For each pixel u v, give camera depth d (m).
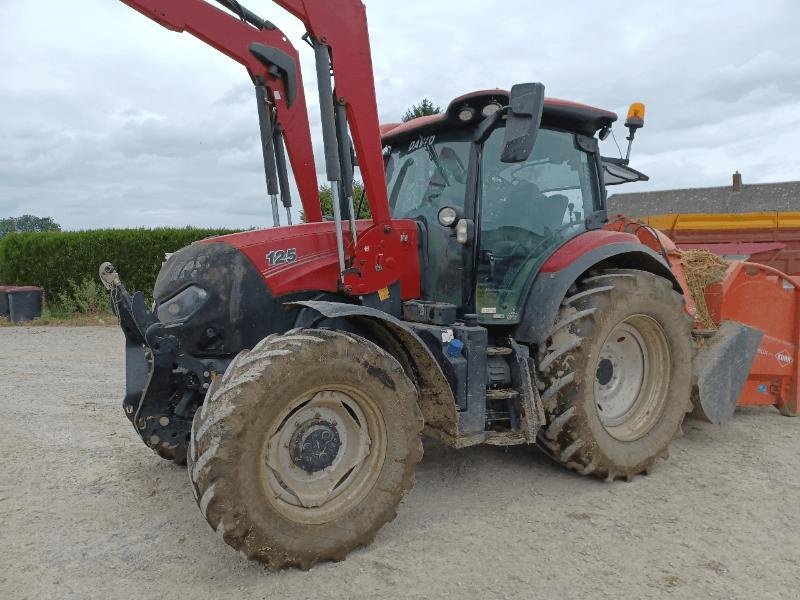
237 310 3.58
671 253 5.26
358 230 3.88
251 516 2.82
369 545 3.22
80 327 11.80
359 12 3.62
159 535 3.34
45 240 13.72
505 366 3.97
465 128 4.15
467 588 2.86
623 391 4.45
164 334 3.44
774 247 9.38
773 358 5.51
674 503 3.83
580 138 4.46
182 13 3.52
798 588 2.90
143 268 13.84
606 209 4.64
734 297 5.33
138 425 3.65
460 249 4.03
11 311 12.33
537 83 3.39
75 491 3.91
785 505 3.80
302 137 4.39
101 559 3.08
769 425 5.44
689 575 3.00
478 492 3.97
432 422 3.74
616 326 4.10
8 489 3.93
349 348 3.08
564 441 3.99
